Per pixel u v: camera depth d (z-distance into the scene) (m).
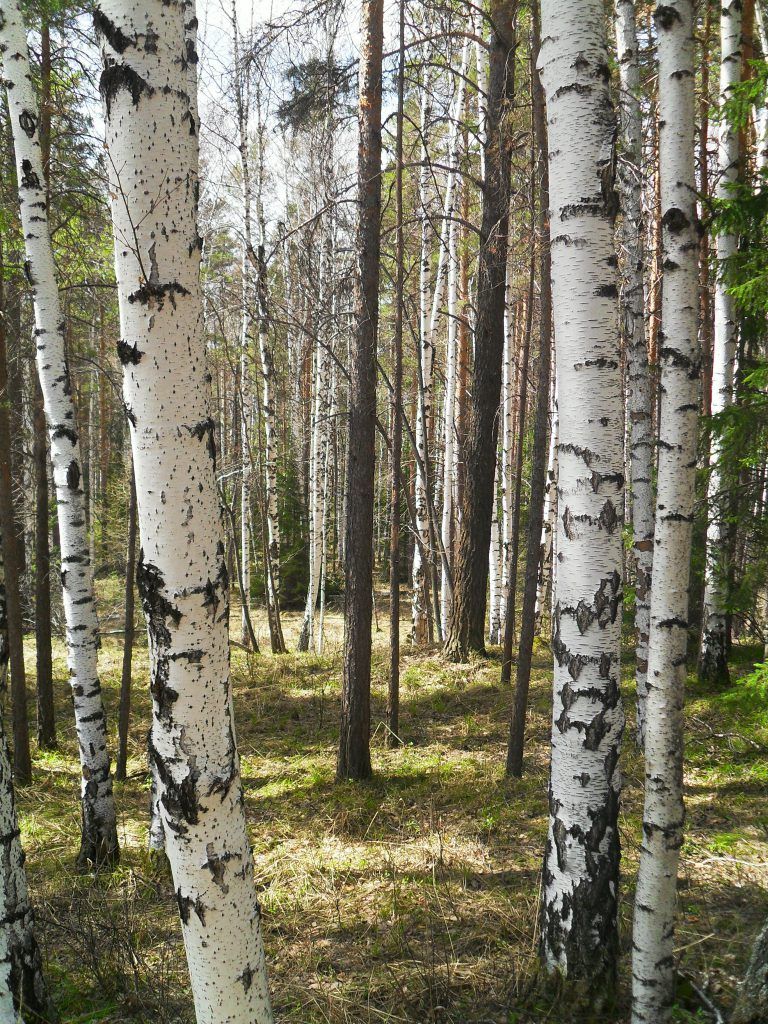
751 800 5.25
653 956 2.73
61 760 7.74
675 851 2.71
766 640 7.65
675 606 2.69
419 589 12.58
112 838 5.23
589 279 3.12
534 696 8.65
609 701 3.10
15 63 5.26
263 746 7.90
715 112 6.52
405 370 16.66
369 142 6.62
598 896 3.10
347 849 5.16
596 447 3.11
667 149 2.83
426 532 12.34
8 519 6.86
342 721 6.64
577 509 3.12
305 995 3.47
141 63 1.93
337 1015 3.26
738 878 4.17
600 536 3.10
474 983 3.37
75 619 5.16
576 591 3.12
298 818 5.84
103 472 20.66
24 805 6.50
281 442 20.86
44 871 5.16
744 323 7.09
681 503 2.72
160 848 5.23
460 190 11.81
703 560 8.00
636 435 6.60
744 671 8.62
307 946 3.93
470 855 4.88
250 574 20.48
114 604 16.41
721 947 3.47
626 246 6.62
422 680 9.70
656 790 2.70
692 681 8.47
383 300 15.88
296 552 18.92
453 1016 3.15
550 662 10.34
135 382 2.00
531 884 4.38
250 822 5.84
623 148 6.19
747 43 7.58
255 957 2.17
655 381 10.20
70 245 8.80
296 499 19.75
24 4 7.38
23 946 3.21
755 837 4.65
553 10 3.09
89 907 4.32
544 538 12.84
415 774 6.61
